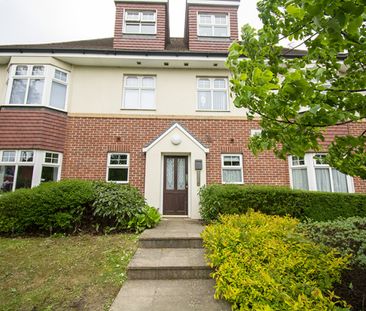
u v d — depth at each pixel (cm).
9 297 322
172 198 815
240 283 247
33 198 574
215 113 896
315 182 805
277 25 238
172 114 888
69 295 325
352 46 210
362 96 198
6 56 848
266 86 196
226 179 852
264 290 221
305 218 624
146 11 975
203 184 783
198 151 810
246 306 219
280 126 242
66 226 570
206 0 980
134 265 380
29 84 834
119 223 592
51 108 820
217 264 322
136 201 618
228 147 862
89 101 883
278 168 853
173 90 913
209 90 930
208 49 941
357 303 278
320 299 206
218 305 292
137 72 924
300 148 239
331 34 138
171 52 873
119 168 845
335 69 250
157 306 289
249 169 848
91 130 855
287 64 257
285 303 198
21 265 411
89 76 907
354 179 816
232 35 959
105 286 346
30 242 520
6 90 845
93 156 837
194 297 312
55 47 884
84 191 591
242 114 897
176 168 837
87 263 416
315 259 300
